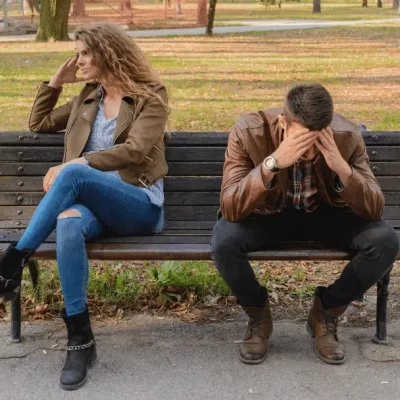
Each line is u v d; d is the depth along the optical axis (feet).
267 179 10.20
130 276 13.94
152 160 11.87
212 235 10.94
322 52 61.82
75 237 10.43
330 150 10.16
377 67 50.14
